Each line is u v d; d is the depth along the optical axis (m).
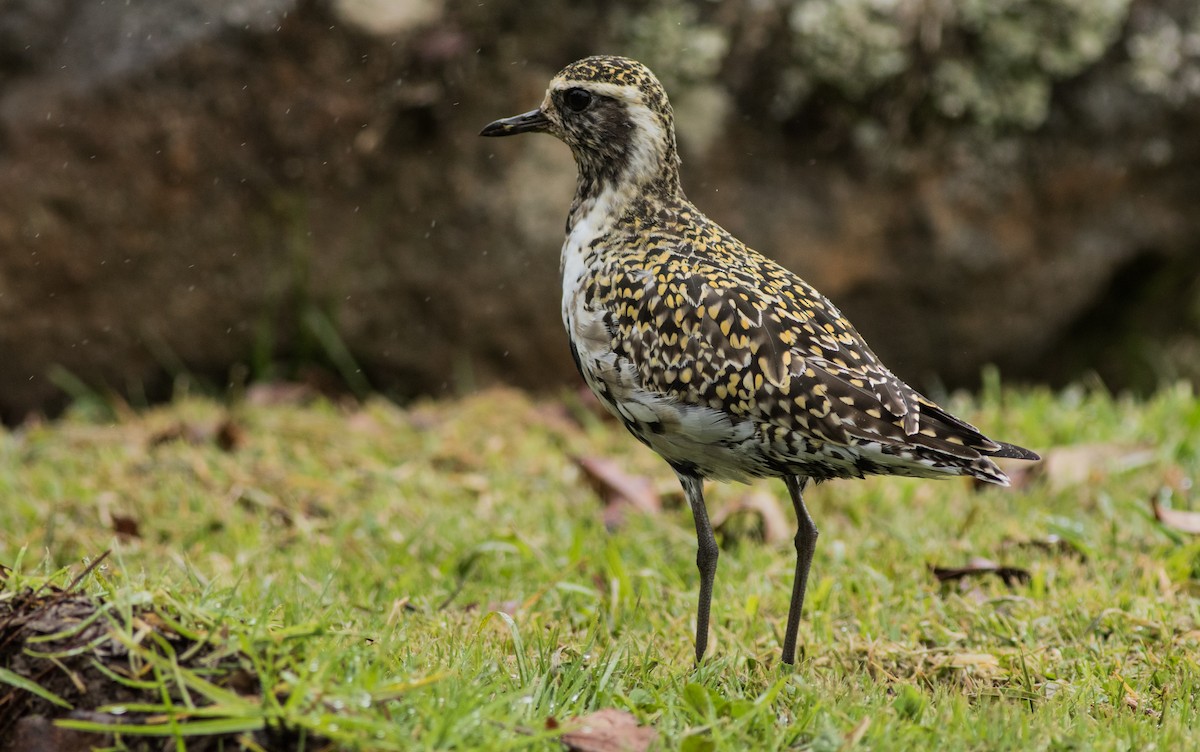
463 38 13.25
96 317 13.34
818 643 7.78
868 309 14.17
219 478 10.91
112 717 5.45
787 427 7.06
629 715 5.92
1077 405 12.60
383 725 5.27
